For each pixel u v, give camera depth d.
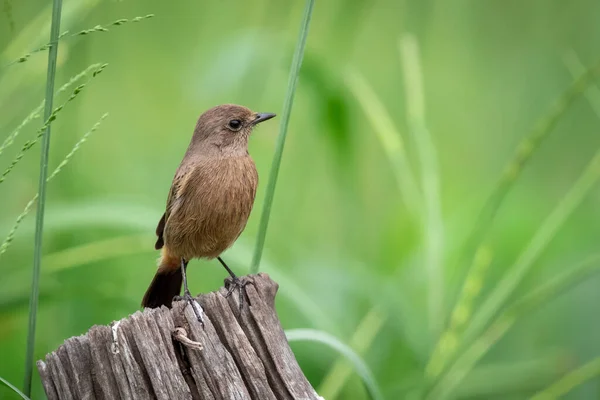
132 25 15.66
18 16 13.51
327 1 15.20
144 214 11.28
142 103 15.87
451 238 12.72
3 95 10.71
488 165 16.75
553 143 16.97
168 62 15.87
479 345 10.52
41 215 7.80
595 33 16.91
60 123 12.53
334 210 14.30
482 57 17.44
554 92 16.75
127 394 6.92
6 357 11.62
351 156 13.08
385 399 11.69
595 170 10.70
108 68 15.62
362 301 12.91
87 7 10.75
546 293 10.48
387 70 16.70
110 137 15.59
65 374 7.04
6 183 13.02
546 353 12.95
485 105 17.34
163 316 7.12
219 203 10.05
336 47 14.34
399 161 11.30
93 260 11.35
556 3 17.09
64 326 11.81
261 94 14.09
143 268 13.48
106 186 14.40
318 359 12.33
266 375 7.29
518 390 12.16
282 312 12.64
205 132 10.33
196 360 7.09
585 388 12.33
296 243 14.05
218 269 13.57
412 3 16.11
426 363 11.00
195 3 15.81
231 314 7.32
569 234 14.19
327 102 12.64
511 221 13.95
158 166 15.16
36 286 7.86
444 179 16.20
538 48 17.14
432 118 17.33
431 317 10.62
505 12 17.22
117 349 6.95
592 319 13.27
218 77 12.25
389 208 15.33
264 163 15.12
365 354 12.15
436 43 17.45
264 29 12.91
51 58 7.65
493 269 13.42
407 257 13.17
